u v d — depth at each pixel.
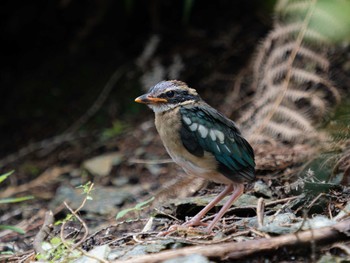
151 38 13.70
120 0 15.02
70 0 15.42
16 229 7.59
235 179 7.77
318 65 12.09
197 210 8.62
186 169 7.99
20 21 15.62
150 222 8.09
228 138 7.77
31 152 13.61
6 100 15.00
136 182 11.83
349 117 10.34
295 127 11.04
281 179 9.42
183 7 14.72
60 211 10.96
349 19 11.20
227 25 14.22
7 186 12.73
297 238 6.23
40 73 15.25
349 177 8.58
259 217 7.21
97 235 8.91
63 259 7.00
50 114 14.43
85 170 12.47
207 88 13.37
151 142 12.80
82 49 15.21
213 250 6.21
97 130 13.73
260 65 12.35
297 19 12.06
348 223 6.32
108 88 14.23
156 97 7.95
